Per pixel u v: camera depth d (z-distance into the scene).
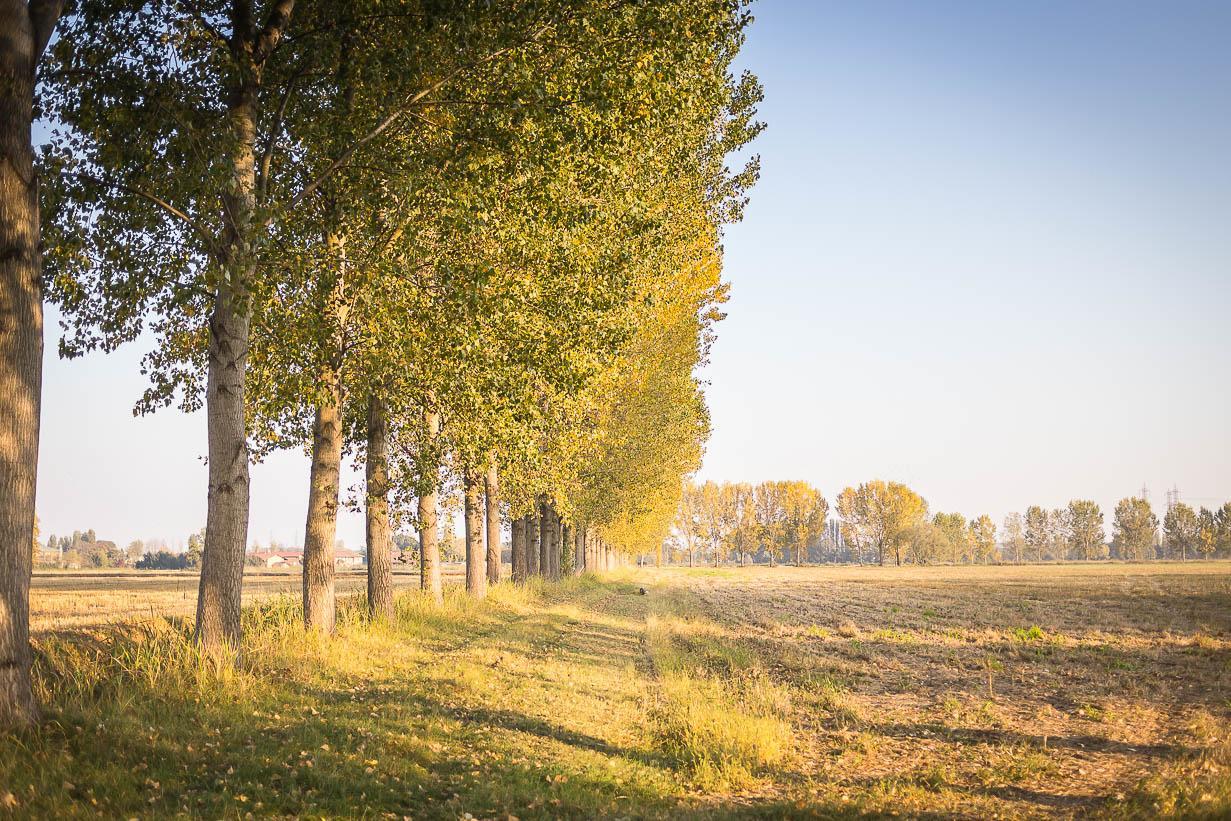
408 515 19.00
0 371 7.38
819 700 13.74
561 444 23.59
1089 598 47.59
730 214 26.44
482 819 6.73
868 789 8.41
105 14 11.04
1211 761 9.02
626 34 11.47
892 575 101.88
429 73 11.65
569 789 7.72
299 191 12.63
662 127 14.01
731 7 11.59
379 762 7.82
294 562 163.62
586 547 80.12
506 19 11.03
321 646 13.46
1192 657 19.66
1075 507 189.12
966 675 17.06
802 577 96.81
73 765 6.58
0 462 7.29
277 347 13.35
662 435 38.94
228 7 11.64
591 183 13.09
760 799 8.09
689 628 27.19
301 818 6.20
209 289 11.19
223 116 11.30
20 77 7.68
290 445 16.94
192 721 8.34
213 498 10.97
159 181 11.24
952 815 7.40
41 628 16.56
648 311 20.00
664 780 8.66
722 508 171.00
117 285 11.48
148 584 57.59
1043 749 10.17
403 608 20.08
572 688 13.34
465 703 11.10
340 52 12.18
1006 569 124.00
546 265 14.30
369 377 14.32
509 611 25.95
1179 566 121.69
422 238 13.75
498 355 14.35
